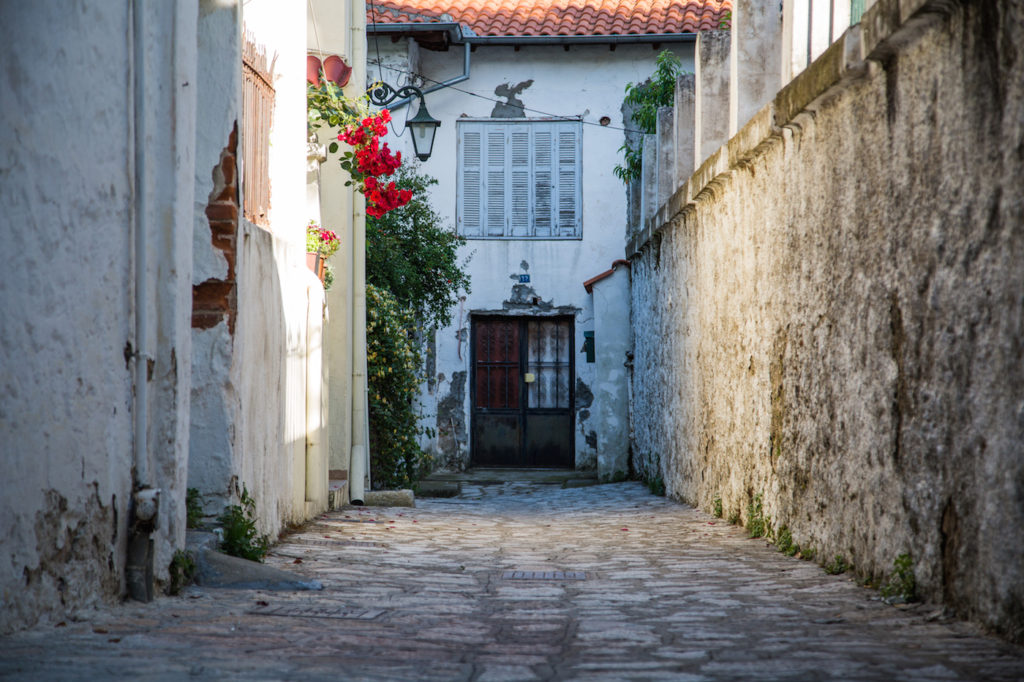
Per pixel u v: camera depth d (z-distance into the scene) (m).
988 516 4.43
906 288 5.35
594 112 19.47
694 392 11.66
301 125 8.70
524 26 19.14
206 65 6.27
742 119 9.46
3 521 3.83
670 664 3.88
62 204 4.23
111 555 4.71
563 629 4.68
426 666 3.82
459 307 19.41
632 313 17.30
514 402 19.55
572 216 19.48
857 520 6.12
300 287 8.88
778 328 7.98
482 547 8.00
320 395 9.75
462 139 19.55
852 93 6.21
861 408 6.04
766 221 8.36
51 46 4.16
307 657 3.90
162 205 5.15
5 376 3.83
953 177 4.79
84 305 4.41
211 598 5.21
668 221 13.01
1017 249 4.19
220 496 6.24
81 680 3.34
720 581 6.21
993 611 4.39
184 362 5.36
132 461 4.92
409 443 14.77
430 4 19.97
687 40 18.86
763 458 8.47
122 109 4.78
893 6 5.14
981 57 4.50
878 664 3.83
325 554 7.11
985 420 4.46
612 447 17.44
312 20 11.61
